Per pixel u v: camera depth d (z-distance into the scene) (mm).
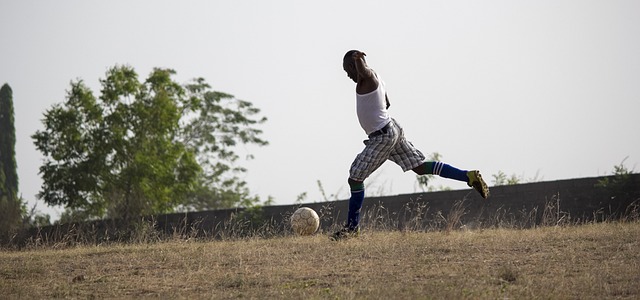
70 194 38469
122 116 40125
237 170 59812
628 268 9820
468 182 13367
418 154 13516
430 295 8539
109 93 40125
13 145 66062
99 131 39219
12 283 10898
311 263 11242
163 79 41781
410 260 11141
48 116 39031
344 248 12328
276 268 10961
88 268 11898
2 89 66500
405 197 23469
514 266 10367
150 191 39438
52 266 12281
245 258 11906
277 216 24953
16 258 13453
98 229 24266
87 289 10266
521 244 12156
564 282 9094
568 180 21703
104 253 13453
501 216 22156
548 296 8398
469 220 22516
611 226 14297
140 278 10883
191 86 59125
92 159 38719
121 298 9500
